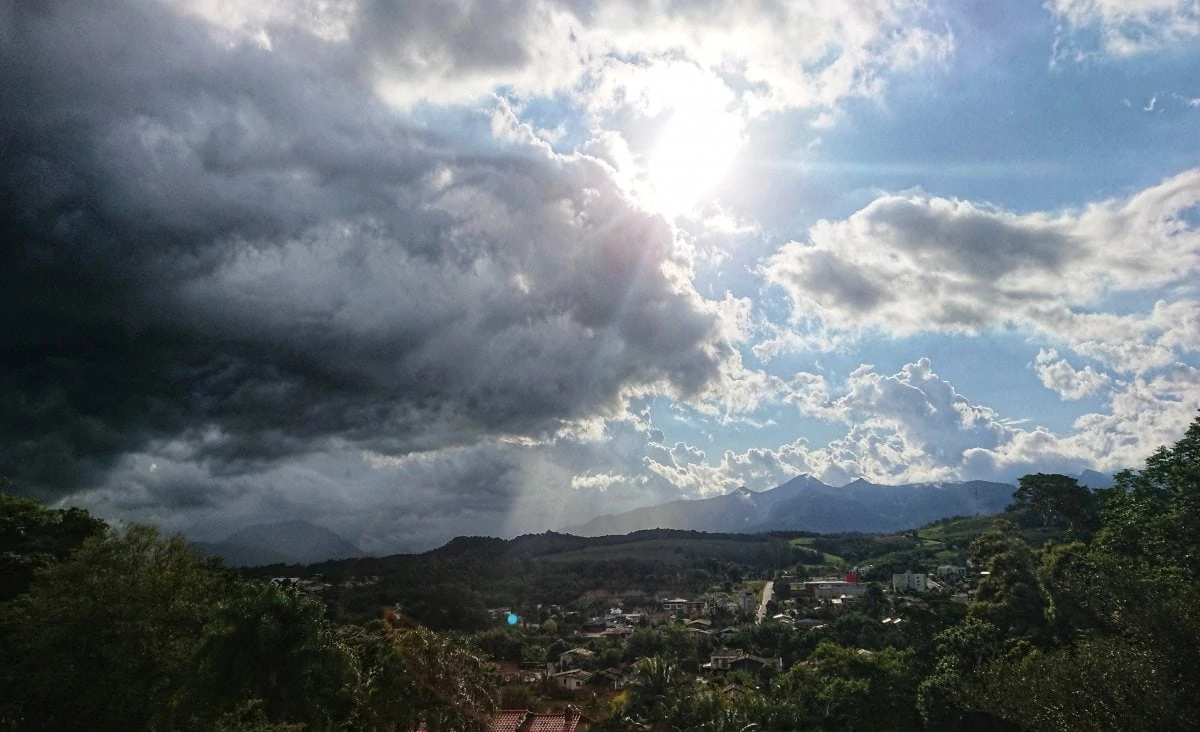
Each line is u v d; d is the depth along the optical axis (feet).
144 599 103.14
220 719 100.53
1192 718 107.24
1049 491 291.99
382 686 124.88
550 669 336.90
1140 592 123.95
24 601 103.14
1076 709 121.49
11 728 90.53
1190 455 171.42
